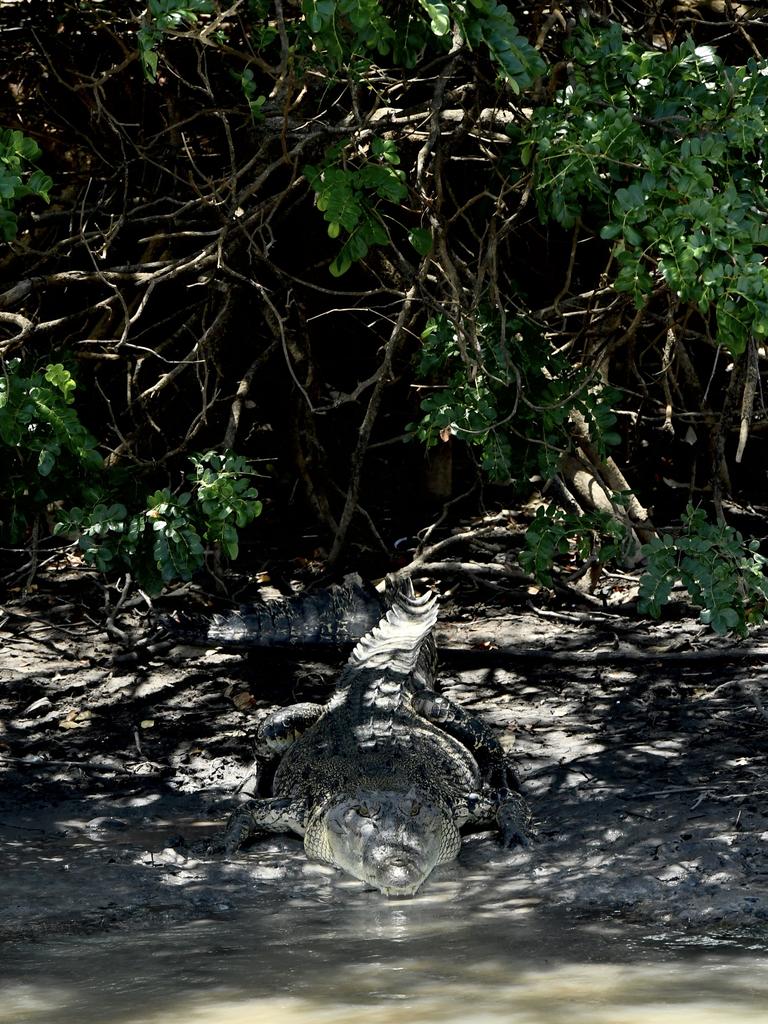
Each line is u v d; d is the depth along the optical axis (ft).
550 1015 19.69
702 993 20.56
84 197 41.68
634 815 31.01
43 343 46.06
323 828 30.32
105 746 37.99
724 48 48.75
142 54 25.94
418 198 35.01
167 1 25.27
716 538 31.76
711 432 46.39
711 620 31.01
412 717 35.99
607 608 46.88
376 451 58.39
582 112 27.94
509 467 36.91
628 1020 19.38
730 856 27.76
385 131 36.40
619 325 38.99
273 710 39.14
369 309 42.78
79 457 32.96
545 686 41.27
